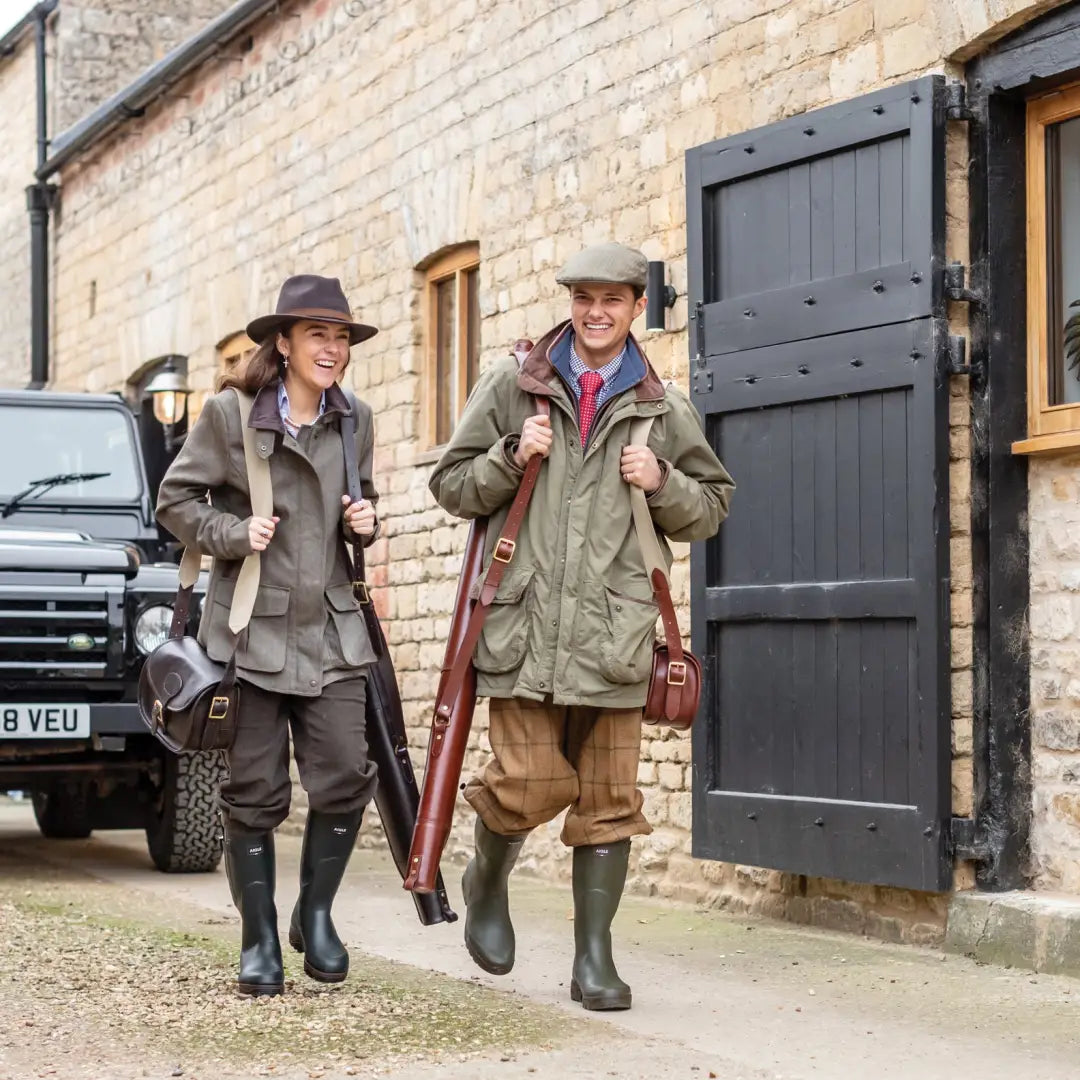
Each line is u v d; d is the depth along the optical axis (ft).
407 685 33.22
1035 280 20.57
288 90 38.91
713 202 23.56
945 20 20.57
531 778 15.88
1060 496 20.24
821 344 21.56
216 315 42.78
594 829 16.30
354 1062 13.91
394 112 34.06
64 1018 15.55
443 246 32.09
